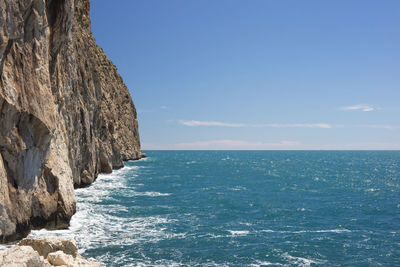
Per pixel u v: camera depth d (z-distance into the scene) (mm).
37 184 18688
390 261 17969
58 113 24781
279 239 21703
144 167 90875
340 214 30703
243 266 16750
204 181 59094
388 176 76562
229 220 26984
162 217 26969
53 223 20188
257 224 25875
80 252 17344
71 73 31234
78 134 37156
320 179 67000
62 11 22000
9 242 15797
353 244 20938
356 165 126125
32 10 17031
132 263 16234
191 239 20859
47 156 19641
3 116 14961
